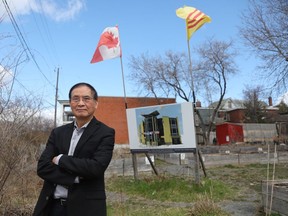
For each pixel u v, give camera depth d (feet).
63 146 8.84
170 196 26.48
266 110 177.88
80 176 8.21
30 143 15.96
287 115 165.68
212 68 134.00
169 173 40.06
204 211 19.88
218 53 126.11
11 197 15.23
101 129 8.82
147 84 131.54
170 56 130.62
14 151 14.39
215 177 38.83
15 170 14.76
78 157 8.53
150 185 29.40
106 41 35.14
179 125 30.32
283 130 135.74
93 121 8.98
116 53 34.94
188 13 32.12
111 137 8.80
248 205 23.11
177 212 20.75
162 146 31.48
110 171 41.42
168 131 31.12
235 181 35.70
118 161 42.27
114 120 129.49
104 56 34.94
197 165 29.01
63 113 128.16
